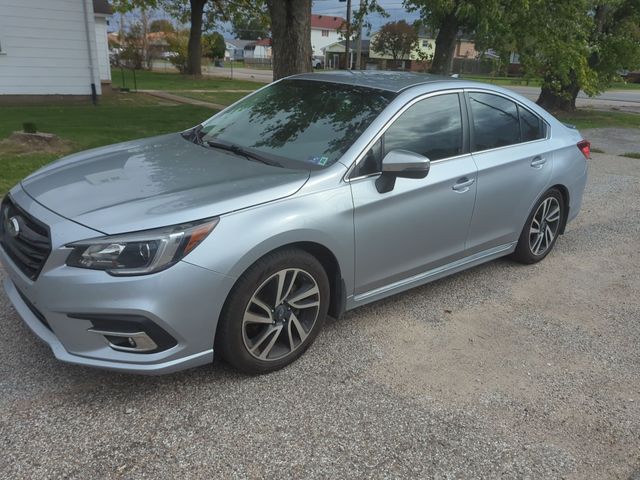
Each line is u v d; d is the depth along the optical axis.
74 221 2.67
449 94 4.01
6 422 2.63
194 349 2.76
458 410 2.95
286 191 3.02
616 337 3.88
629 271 5.14
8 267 2.95
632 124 18.38
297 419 2.79
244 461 2.49
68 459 2.43
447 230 3.93
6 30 14.77
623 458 2.68
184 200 2.80
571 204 5.23
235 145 3.70
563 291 4.61
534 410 3.00
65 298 2.57
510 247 4.73
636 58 18.58
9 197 3.23
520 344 3.70
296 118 3.81
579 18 13.27
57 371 3.06
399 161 3.21
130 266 2.55
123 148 3.80
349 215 3.24
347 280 3.38
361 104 3.71
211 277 2.69
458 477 2.49
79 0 15.55
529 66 13.96
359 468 2.49
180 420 2.72
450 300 4.30
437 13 12.19
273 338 3.09
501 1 11.52
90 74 16.36
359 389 3.07
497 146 4.35
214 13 33.59
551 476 2.53
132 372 2.66
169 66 55.41
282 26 9.77
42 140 8.40
